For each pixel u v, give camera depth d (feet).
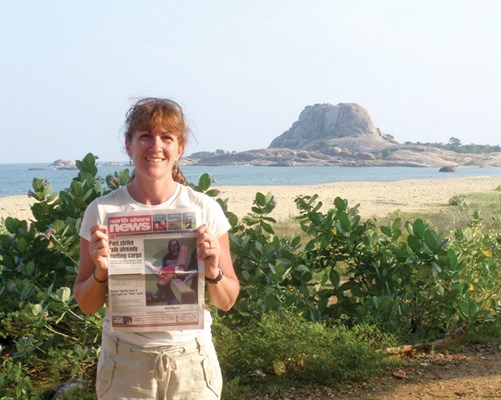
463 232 16.72
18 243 13.65
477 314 15.30
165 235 6.24
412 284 15.16
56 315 12.50
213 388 6.59
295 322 12.71
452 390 11.71
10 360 11.59
